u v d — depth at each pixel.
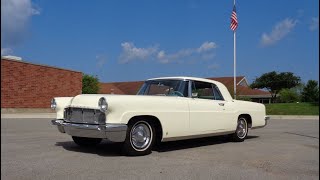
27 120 21.44
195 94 8.90
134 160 7.17
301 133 13.49
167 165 6.75
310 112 31.62
